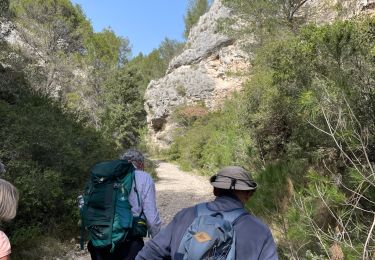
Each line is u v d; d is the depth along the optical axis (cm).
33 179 754
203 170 2395
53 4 3347
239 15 2147
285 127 1033
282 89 692
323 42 526
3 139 820
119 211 345
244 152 1234
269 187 613
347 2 1442
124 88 3419
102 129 1795
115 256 352
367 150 474
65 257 701
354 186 454
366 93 499
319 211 453
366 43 516
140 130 3597
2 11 1694
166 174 2456
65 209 827
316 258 406
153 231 354
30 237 695
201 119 3981
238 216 224
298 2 1961
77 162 943
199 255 204
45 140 887
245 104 1287
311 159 645
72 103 2803
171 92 4612
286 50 654
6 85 1358
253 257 212
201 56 4597
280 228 537
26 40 3020
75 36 3528
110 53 3988
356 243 408
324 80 514
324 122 530
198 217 221
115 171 352
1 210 236
